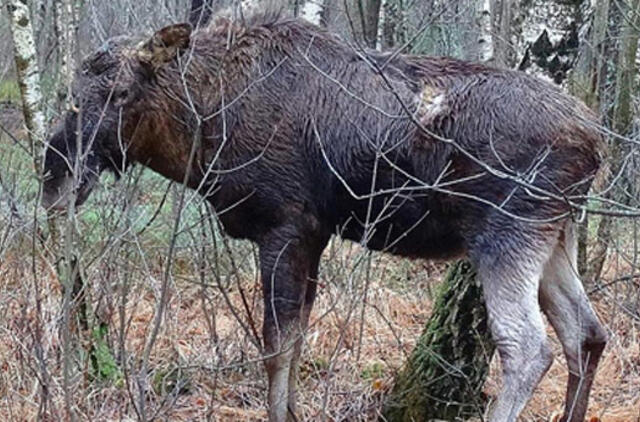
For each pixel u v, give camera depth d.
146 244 6.40
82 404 4.90
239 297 6.52
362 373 5.73
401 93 4.46
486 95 4.38
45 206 4.70
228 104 4.59
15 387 4.98
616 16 8.82
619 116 8.01
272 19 4.75
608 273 7.43
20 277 5.37
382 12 9.29
